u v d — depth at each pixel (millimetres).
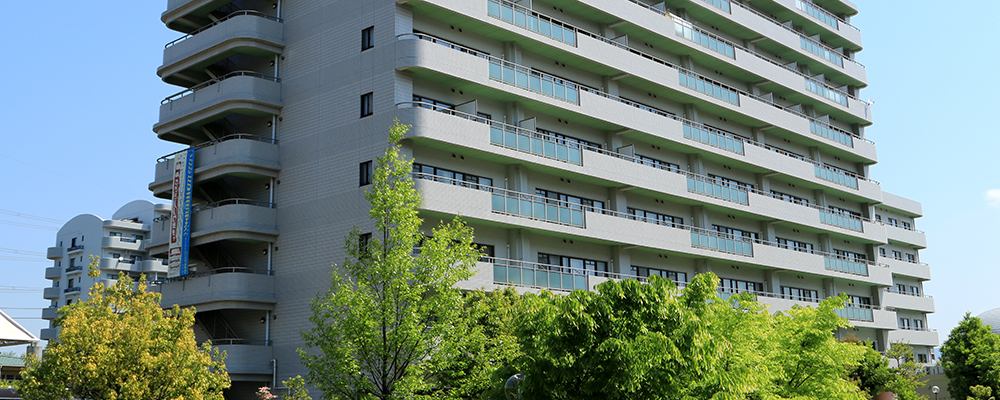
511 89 37250
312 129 37156
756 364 21172
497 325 26656
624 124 41812
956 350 50375
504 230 36938
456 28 37562
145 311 26641
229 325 37938
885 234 60625
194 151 39281
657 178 42625
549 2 41750
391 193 22719
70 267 84562
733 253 46281
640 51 46125
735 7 51688
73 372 23812
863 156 60562
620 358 15109
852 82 62688
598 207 41656
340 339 21844
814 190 56812
